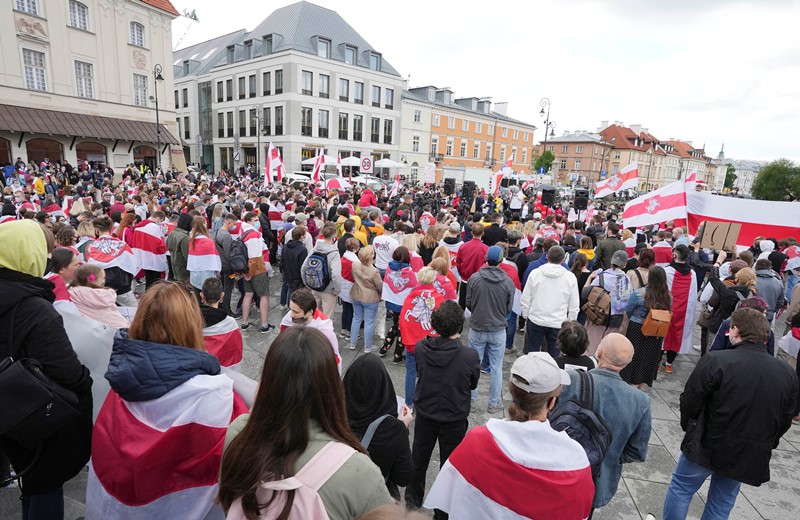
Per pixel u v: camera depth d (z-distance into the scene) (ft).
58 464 7.52
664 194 25.50
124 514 6.41
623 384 8.41
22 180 58.59
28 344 6.88
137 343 6.37
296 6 139.85
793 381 8.69
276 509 4.36
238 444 4.77
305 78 130.31
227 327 10.66
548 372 6.53
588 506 6.13
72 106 82.53
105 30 86.22
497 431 6.42
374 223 28.50
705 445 9.11
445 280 15.17
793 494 12.11
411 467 7.70
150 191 47.44
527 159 221.05
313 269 18.52
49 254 11.75
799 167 191.11
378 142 153.99
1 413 6.42
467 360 10.17
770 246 24.58
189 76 158.20
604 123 286.25
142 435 6.29
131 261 19.58
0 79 72.74
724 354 8.96
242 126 144.77
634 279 16.60
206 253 19.95
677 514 9.73
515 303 19.76
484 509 6.32
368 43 149.07
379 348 20.30
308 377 4.70
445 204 64.59
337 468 4.52
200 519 6.77
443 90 179.01
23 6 74.49
